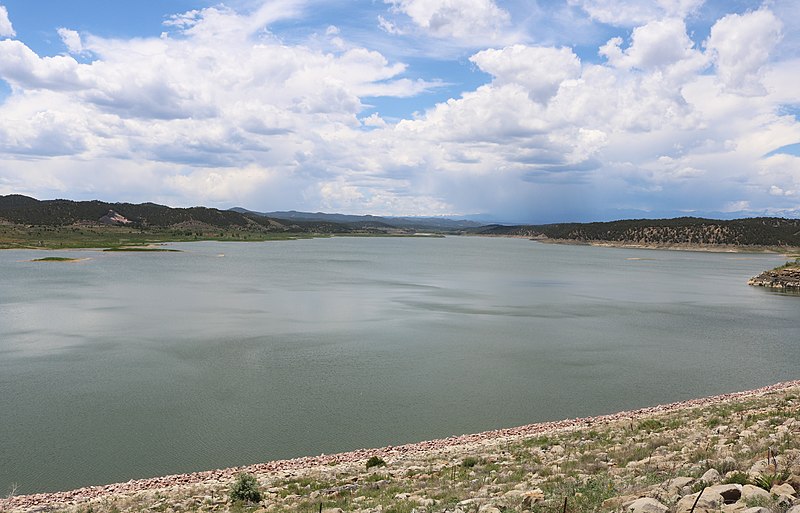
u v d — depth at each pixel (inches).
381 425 1093.8
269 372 1451.8
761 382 1461.6
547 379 1435.8
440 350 1734.7
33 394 1247.5
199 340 1831.9
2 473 868.0
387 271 4926.2
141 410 1152.8
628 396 1311.5
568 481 541.3
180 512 609.3
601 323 2308.1
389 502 551.2
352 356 1637.6
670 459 606.9
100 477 855.1
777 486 377.4
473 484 597.9
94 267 4758.9
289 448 975.6
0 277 3841.0
